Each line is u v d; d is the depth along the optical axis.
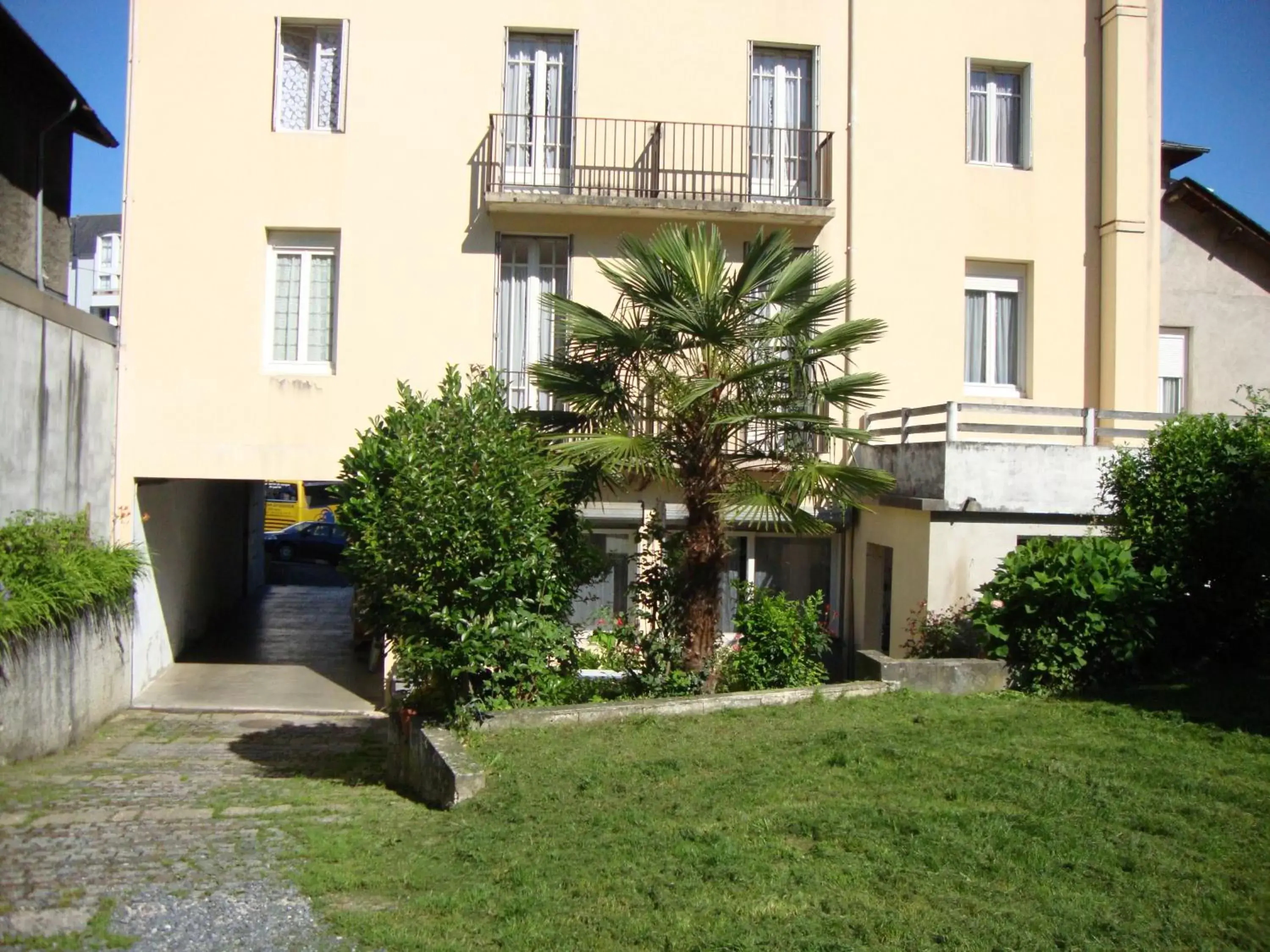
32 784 8.86
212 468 13.70
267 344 13.94
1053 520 12.18
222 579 20.72
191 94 13.77
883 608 13.92
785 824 6.34
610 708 9.13
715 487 10.29
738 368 10.30
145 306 13.66
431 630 8.87
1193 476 10.43
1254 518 10.03
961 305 14.73
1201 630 10.40
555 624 9.40
